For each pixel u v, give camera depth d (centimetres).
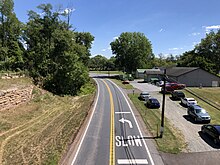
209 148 1988
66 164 1583
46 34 5484
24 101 3222
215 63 8325
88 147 1908
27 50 5772
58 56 5156
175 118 3008
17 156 1667
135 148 1922
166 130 2453
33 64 5128
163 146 1984
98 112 3219
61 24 5591
